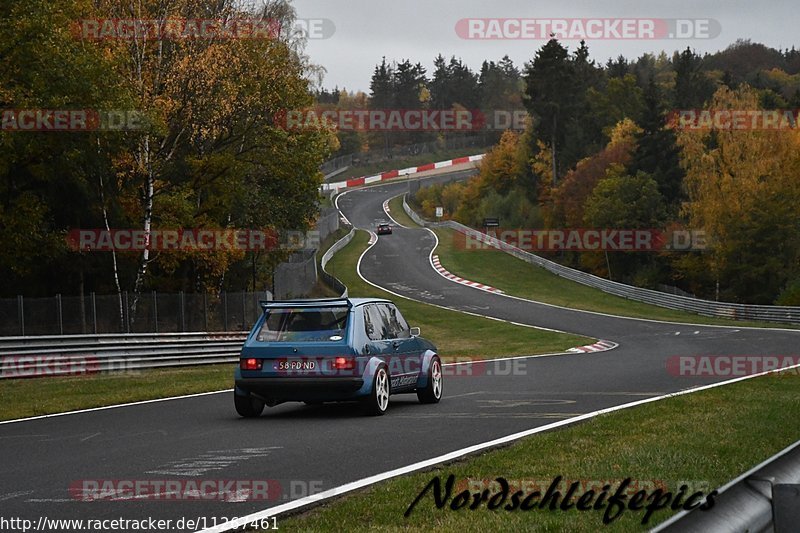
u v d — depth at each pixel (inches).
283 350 953.5
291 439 789.2
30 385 1450.5
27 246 2278.5
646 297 4736.7
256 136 2770.7
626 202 5462.6
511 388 1282.0
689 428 795.4
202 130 2603.3
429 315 4119.1
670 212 5546.3
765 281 4980.3
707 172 5088.6
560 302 4628.4
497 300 4653.1
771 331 3105.3
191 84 2536.9
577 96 7593.5
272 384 951.0
